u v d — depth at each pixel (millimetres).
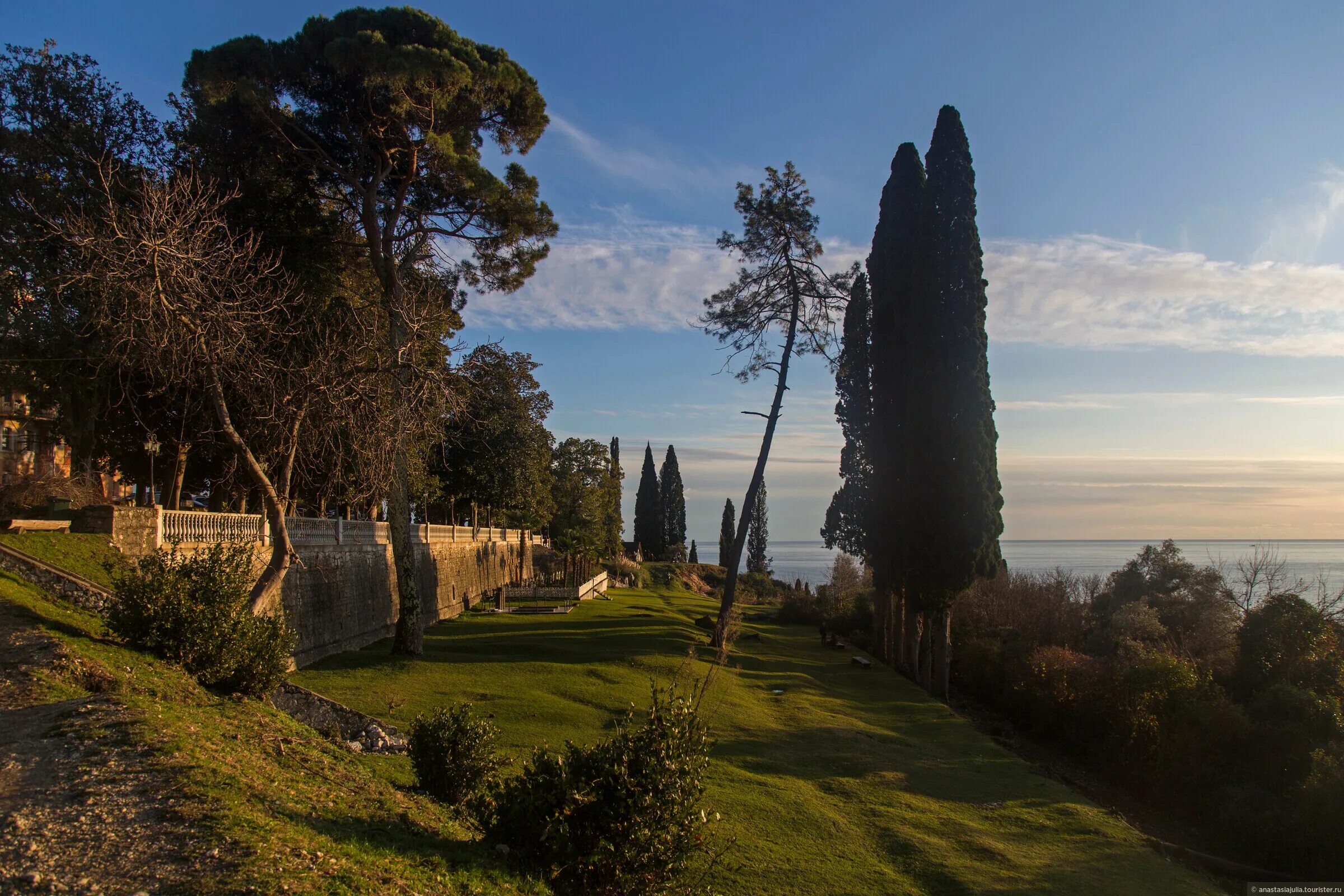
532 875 7125
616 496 83062
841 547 39531
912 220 31438
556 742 15164
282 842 5918
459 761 9922
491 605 41906
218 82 20406
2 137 19062
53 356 18938
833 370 33938
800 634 42062
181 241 13789
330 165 22828
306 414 16797
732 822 12641
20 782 6508
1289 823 17562
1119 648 28625
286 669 12766
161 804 6234
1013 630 35281
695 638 30266
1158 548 41156
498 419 37500
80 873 5078
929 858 12172
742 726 18859
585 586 49719
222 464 23625
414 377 17938
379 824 7445
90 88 20969
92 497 19328
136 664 10555
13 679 8938
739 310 33469
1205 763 21234
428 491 34906
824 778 15836
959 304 29219
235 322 14617
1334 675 25172
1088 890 11773
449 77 20625
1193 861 16188
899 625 33781
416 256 24062
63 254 18578
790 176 32500
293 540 20812
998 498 29000
